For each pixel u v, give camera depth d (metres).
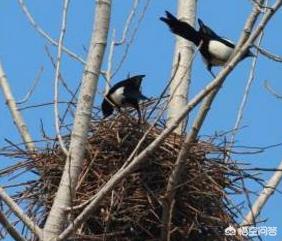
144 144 11.41
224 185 11.15
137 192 10.98
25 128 11.41
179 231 10.91
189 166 11.04
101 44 9.85
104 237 10.41
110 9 10.00
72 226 8.65
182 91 12.05
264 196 11.05
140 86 12.59
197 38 12.20
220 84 8.65
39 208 11.05
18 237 8.44
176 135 11.34
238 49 8.90
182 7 12.85
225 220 10.98
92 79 9.72
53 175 11.23
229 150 11.20
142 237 11.12
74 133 9.49
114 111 12.56
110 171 11.20
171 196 9.91
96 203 8.70
